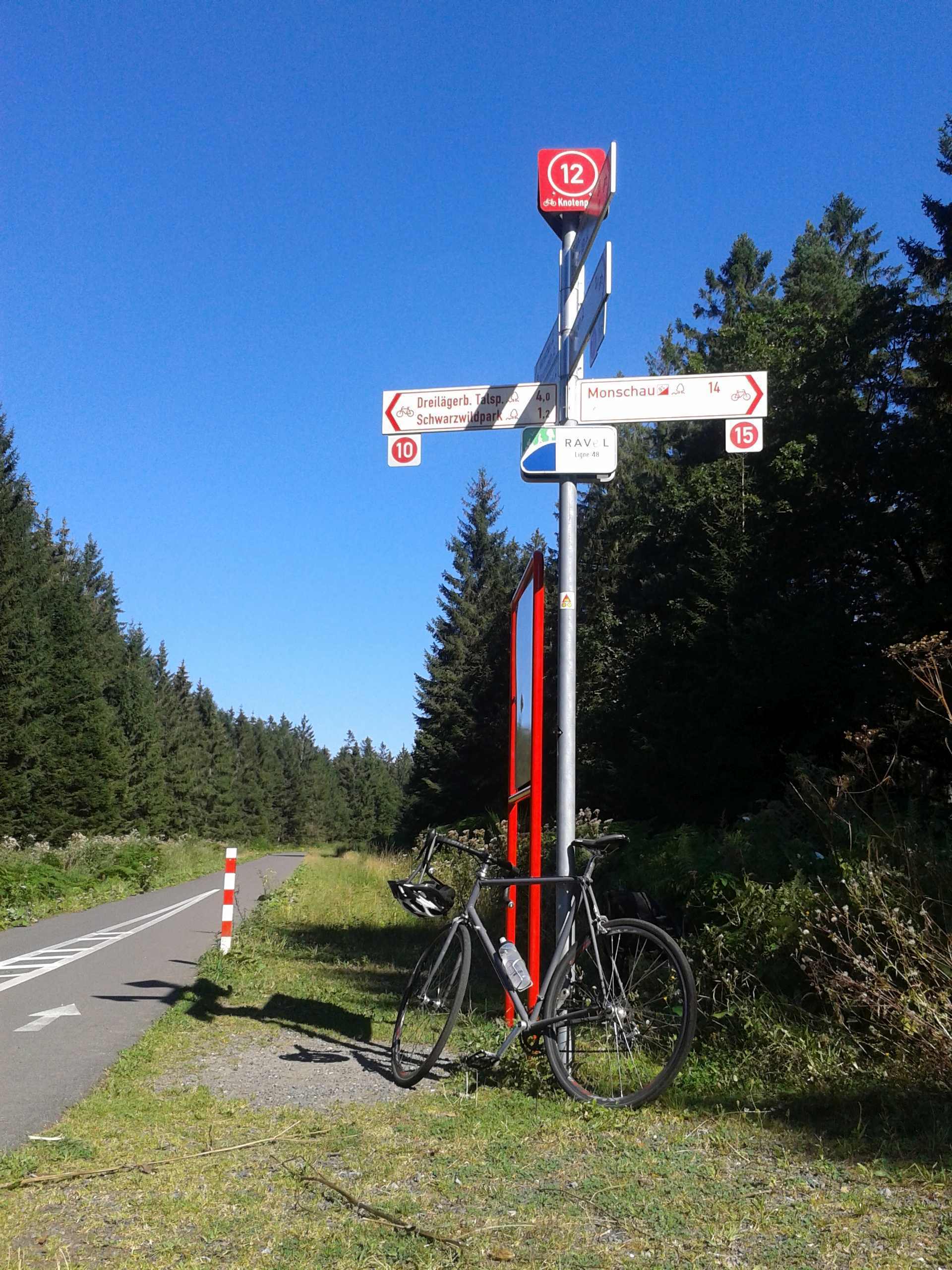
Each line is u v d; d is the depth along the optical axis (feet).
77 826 143.13
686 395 19.06
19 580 124.16
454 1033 21.47
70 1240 11.51
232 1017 24.73
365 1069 19.34
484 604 162.61
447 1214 11.73
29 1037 23.02
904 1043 15.80
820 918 17.83
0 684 119.96
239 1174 13.51
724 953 19.21
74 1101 17.52
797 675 66.18
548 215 19.76
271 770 361.51
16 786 118.93
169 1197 12.67
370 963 34.01
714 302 163.22
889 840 19.58
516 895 19.83
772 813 25.34
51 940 44.65
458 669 158.10
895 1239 10.52
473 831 60.44
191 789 248.93
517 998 17.34
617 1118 15.12
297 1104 16.98
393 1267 10.54
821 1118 14.60
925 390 70.90
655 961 16.71
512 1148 13.91
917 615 61.26
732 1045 17.58
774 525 75.05
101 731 150.41
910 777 26.94
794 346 100.32
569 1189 12.35
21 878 65.31
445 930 18.66
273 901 53.47
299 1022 24.07
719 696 73.82
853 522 69.15
